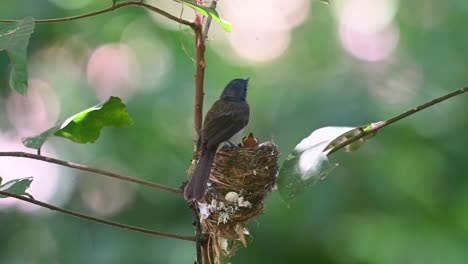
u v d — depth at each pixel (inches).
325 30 513.0
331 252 474.0
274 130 454.6
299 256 474.6
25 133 491.5
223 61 542.6
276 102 466.6
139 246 460.4
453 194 467.8
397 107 458.9
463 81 474.0
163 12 245.8
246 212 268.4
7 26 210.4
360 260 489.4
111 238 466.6
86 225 473.7
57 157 481.1
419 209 476.7
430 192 471.5
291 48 526.0
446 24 486.6
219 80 532.7
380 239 485.1
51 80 503.8
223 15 557.9
